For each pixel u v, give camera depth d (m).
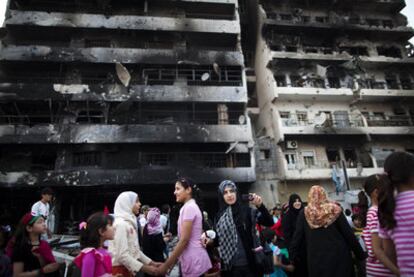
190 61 19.84
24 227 3.67
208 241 3.47
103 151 17.69
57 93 17.69
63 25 19.27
